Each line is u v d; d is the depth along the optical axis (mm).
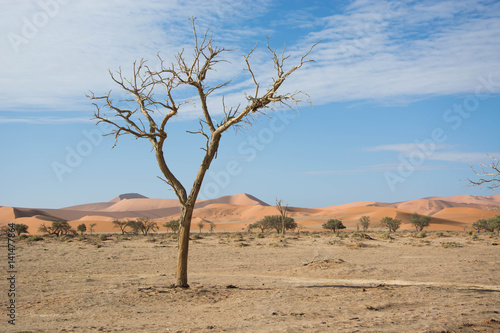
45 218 171125
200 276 20766
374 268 22156
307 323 8422
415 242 48719
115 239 69750
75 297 13102
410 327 7723
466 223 147000
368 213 182375
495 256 29406
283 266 25250
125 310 11109
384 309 10562
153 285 16234
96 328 8469
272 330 7695
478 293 13344
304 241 52688
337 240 52781
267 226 110000
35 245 47469
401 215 156500
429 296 12609
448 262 25328
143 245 48062
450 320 8469
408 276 19766
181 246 15102
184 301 12539
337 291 14219
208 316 10039
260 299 12609
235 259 29953
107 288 15297
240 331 7773
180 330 8055
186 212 15023
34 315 10430
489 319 8469
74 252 36625
